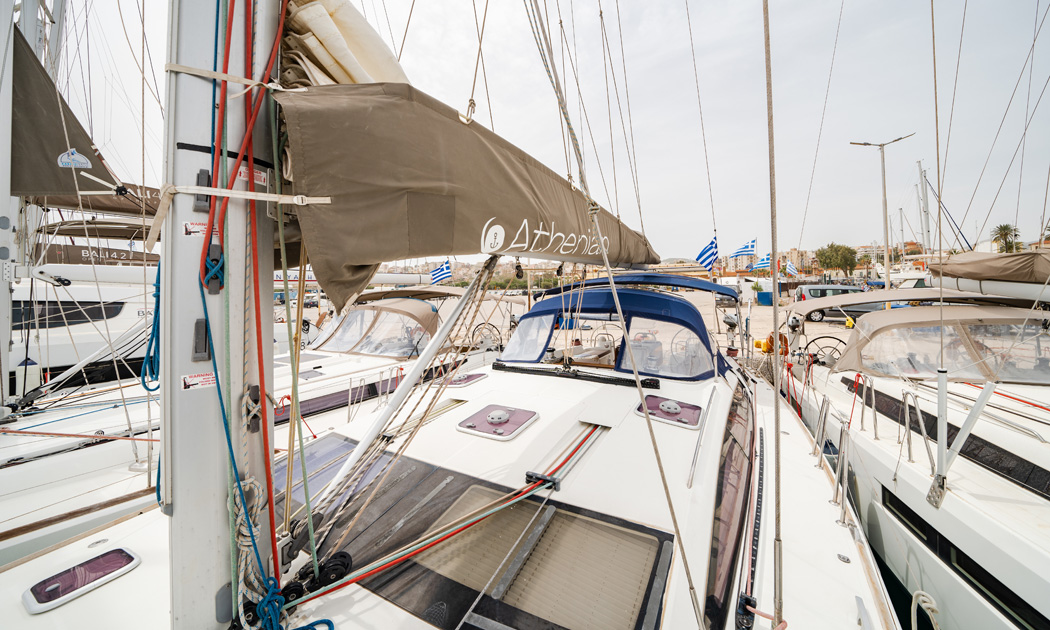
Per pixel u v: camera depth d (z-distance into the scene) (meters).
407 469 1.99
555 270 3.93
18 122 2.93
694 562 1.45
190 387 1.02
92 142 3.20
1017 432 2.59
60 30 4.25
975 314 3.72
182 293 1.01
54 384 3.41
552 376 3.32
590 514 1.65
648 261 4.31
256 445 1.18
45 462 2.48
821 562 1.68
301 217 1.00
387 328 5.45
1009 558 1.88
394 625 1.22
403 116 1.15
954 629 2.14
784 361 5.36
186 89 1.00
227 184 1.02
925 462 2.64
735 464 2.15
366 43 1.31
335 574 1.32
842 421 2.16
